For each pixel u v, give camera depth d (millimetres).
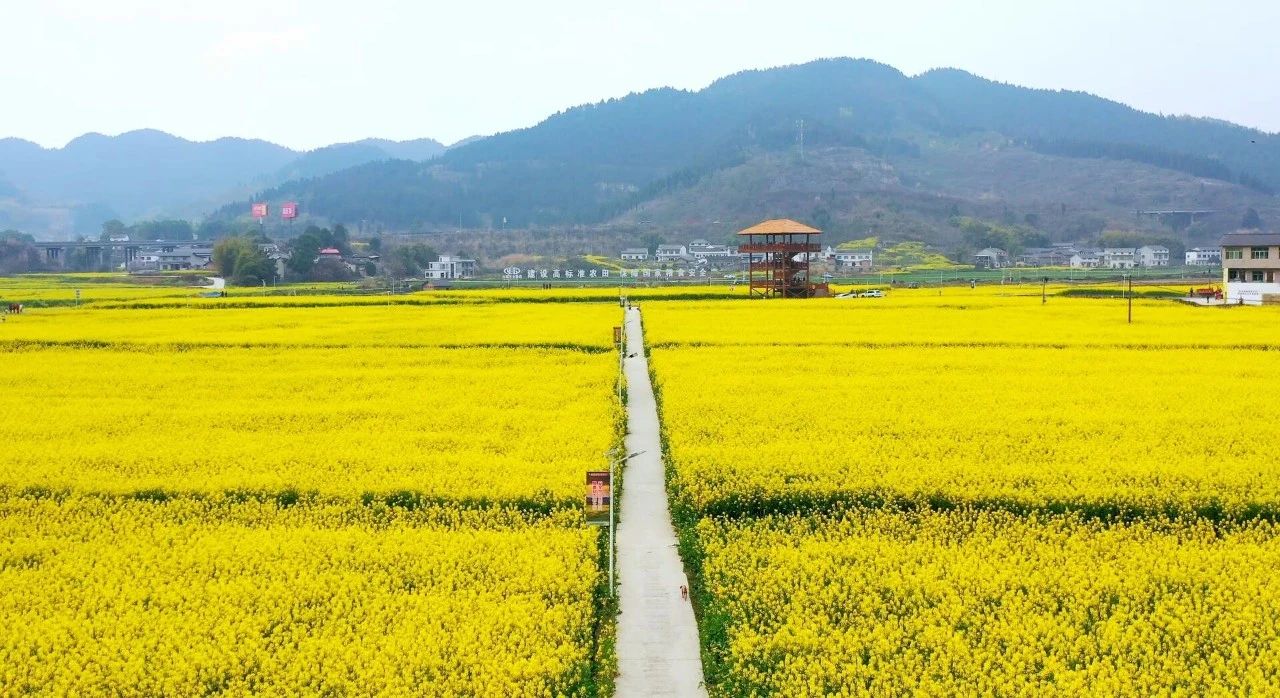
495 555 28953
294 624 25359
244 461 38625
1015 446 39406
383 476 36188
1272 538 30234
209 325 88250
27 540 30750
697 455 37719
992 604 25891
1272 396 49531
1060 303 107750
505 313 101062
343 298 121188
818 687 22062
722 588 26750
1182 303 109500
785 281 125812
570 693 22422
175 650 24000
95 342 74000
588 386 54594
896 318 90938
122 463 38688
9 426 45312
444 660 23203
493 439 41969
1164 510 32375
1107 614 25719
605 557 29938
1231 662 22812
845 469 35938
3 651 23906
